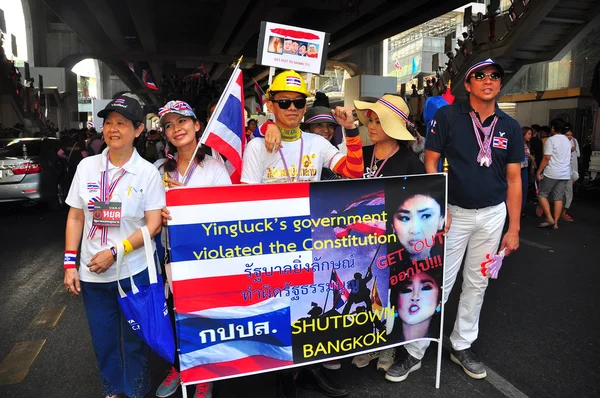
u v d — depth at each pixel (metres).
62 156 10.52
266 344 2.64
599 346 3.61
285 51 3.21
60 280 5.48
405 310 2.90
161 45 32.94
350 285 2.75
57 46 38.47
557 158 7.83
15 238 7.64
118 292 2.60
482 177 2.99
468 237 3.17
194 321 2.54
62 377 3.28
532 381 3.12
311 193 2.64
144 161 2.61
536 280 5.20
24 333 4.02
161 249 2.97
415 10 22.98
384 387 3.07
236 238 2.55
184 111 2.80
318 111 4.28
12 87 23.30
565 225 8.34
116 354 2.72
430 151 3.12
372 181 2.75
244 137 2.96
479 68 2.89
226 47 32.50
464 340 3.23
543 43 14.14
